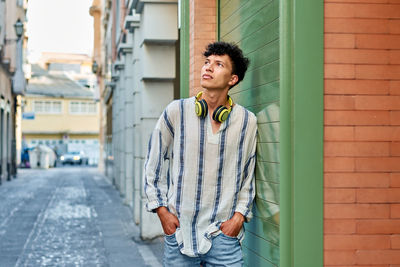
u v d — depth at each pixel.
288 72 2.54
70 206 13.75
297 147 2.52
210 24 4.48
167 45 8.50
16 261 7.06
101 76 33.91
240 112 2.88
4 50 21.77
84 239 8.74
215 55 2.83
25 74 29.67
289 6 2.55
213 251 2.85
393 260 2.56
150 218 8.60
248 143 2.90
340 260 2.55
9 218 11.34
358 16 2.55
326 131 2.54
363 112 2.55
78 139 55.16
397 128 2.56
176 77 9.20
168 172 3.02
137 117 10.53
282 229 2.56
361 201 2.55
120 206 13.76
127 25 10.44
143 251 7.68
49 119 54.16
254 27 3.20
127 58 13.66
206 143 2.82
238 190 2.89
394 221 2.56
